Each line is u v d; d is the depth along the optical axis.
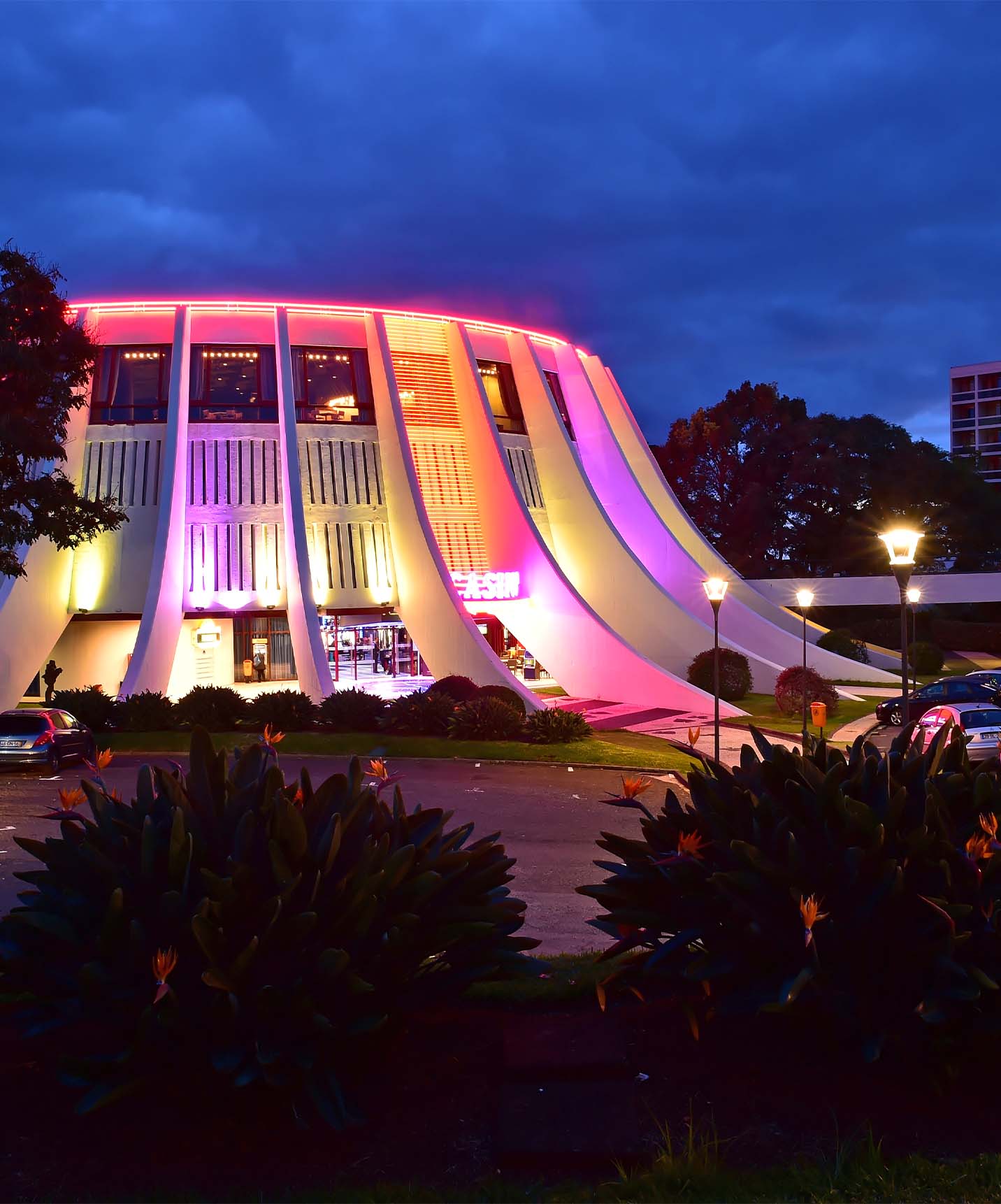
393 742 25.52
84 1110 4.27
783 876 5.03
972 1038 4.88
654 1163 4.33
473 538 37.25
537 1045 5.52
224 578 34.50
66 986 4.84
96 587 34.38
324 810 5.54
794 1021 5.30
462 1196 4.19
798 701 30.67
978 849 4.85
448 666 31.94
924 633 57.06
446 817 5.86
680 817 5.80
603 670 33.94
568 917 11.49
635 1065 5.36
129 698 27.16
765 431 72.31
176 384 34.50
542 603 35.59
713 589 18.91
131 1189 4.27
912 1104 4.86
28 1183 4.30
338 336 37.72
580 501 39.03
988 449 106.50
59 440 32.66
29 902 5.50
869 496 69.31
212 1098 4.92
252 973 4.70
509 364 41.56
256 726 27.17
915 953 4.85
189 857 4.86
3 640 29.47
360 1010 4.94
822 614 58.25
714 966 5.11
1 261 21.66
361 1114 4.64
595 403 43.12
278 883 4.97
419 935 5.21
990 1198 4.03
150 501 34.94
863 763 5.83
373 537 36.03
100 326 36.38
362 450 36.59
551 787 20.80
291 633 32.44
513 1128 4.67
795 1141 4.58
